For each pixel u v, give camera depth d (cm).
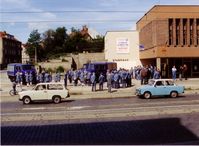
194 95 3528
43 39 14375
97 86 4588
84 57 10262
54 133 1653
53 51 14075
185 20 5644
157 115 2158
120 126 1808
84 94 3788
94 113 2352
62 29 14400
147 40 6228
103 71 5378
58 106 2875
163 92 3366
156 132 1622
